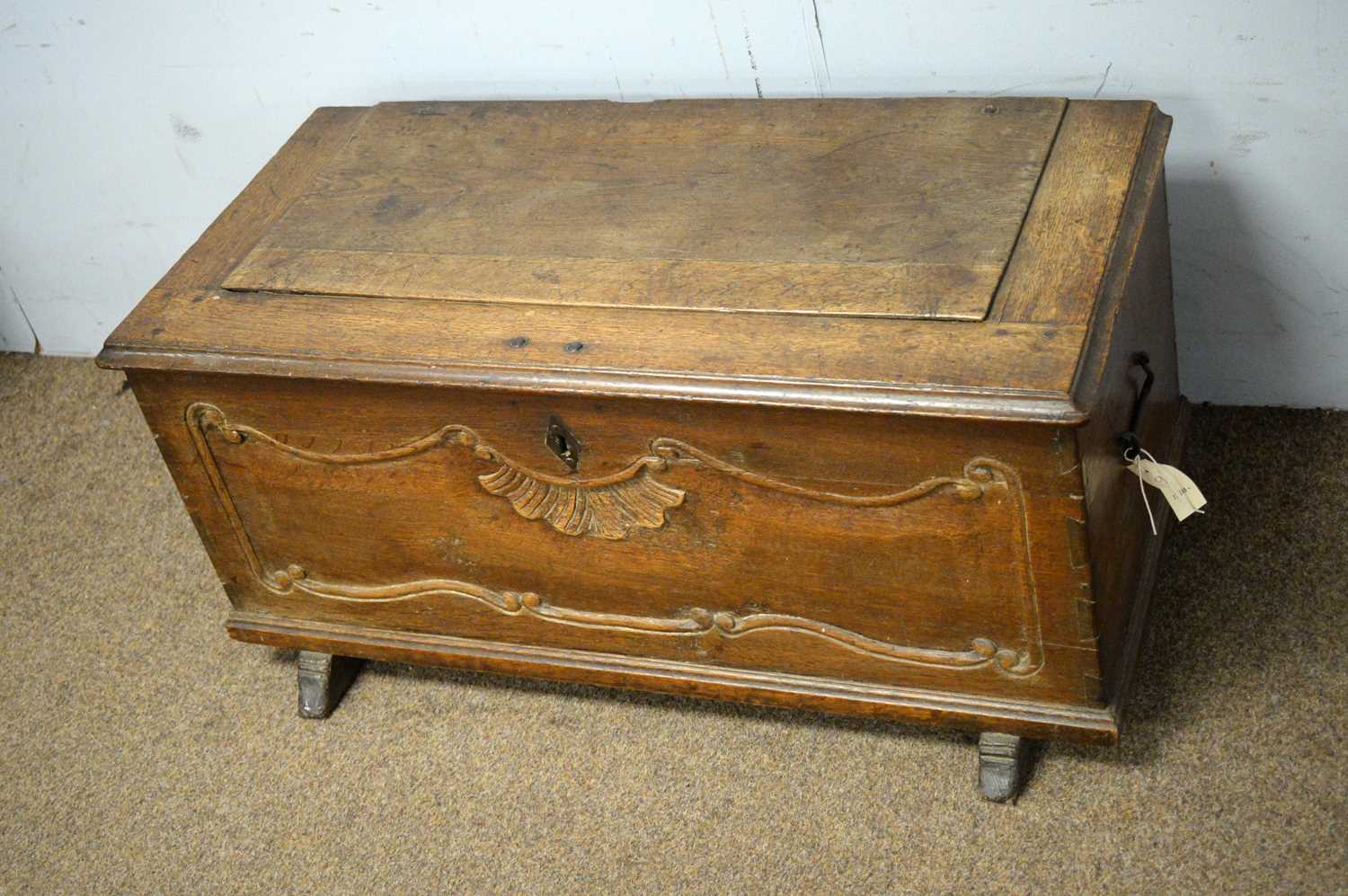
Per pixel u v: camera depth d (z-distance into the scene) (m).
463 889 1.78
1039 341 1.46
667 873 1.76
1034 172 1.69
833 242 1.65
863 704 1.74
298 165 1.98
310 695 2.00
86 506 2.40
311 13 2.17
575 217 1.78
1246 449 2.11
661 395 1.52
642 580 1.75
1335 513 2.00
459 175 1.89
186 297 1.78
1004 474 1.47
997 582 1.58
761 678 1.78
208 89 2.30
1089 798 1.74
